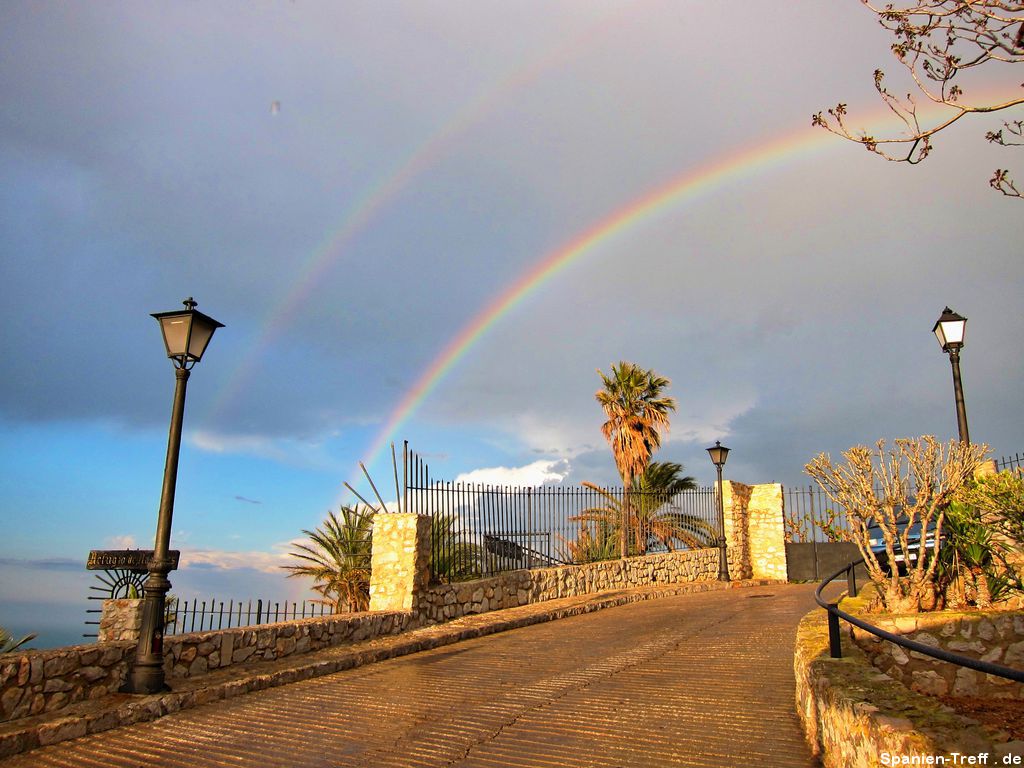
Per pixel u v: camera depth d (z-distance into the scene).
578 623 13.78
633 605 16.53
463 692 8.08
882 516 8.62
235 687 8.31
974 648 7.21
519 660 9.98
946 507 8.63
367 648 10.83
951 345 11.08
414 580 12.88
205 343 8.98
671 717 6.48
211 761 5.88
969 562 8.70
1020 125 5.06
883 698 4.31
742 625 11.88
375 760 5.74
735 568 22.42
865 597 9.62
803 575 22.84
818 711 5.14
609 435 24.31
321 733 6.61
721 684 7.64
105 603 9.27
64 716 6.77
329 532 16.98
